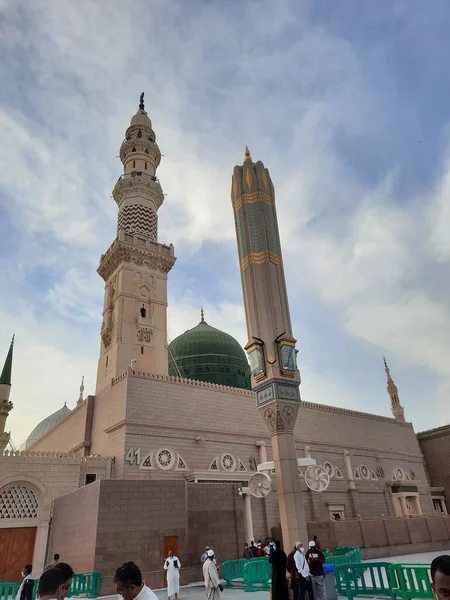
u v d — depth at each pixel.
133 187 55.88
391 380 69.75
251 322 27.86
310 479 26.98
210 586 15.33
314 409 52.91
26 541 31.11
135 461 35.16
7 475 31.73
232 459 40.81
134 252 50.16
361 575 16.19
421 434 70.00
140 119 63.53
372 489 53.41
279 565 12.74
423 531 39.12
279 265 29.44
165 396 39.16
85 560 23.72
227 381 58.44
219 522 27.94
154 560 24.00
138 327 46.38
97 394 42.94
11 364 52.22
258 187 31.34
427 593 14.16
